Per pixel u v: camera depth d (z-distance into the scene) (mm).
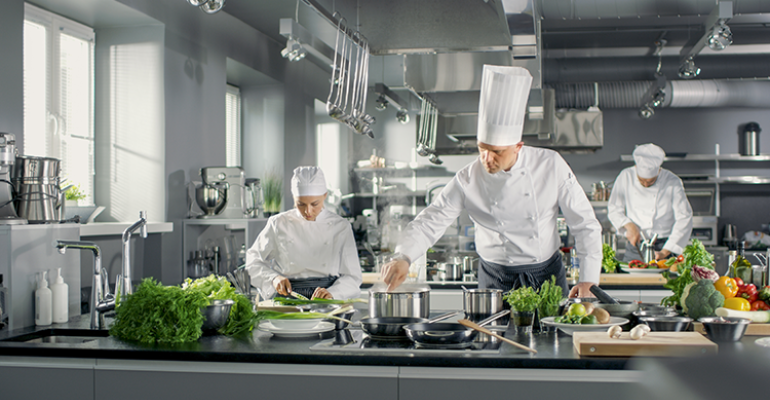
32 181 2334
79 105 3816
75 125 3781
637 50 6840
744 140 7211
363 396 1647
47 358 1783
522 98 2391
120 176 3934
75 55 3789
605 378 1568
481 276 2973
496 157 2500
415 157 7387
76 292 2449
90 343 1836
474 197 2801
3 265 2168
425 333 1700
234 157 5629
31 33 3463
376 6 2523
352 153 7398
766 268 2320
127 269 2271
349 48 2912
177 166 4035
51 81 3576
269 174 5609
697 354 415
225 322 2016
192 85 4227
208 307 1955
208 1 2213
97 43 3953
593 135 6738
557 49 6883
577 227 2736
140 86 3910
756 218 7395
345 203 7188
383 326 1845
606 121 7473
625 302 2307
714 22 4340
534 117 5215
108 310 2213
